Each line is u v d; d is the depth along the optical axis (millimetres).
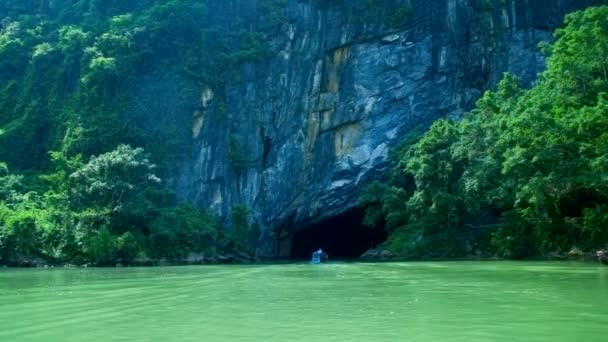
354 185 58250
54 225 44188
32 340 9484
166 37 57656
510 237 38531
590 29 35906
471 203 41125
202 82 56750
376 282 19594
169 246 45781
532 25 58688
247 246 53156
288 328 10328
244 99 58531
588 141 32750
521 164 34312
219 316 11766
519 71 57906
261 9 61750
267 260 51719
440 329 10102
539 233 37281
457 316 11453
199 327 10500
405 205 49000
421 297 14742
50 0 70812
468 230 45188
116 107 54531
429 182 44719
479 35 59000
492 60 58625
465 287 17156
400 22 59438
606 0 58625
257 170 58000
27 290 17969
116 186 44875
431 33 59406
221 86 57750
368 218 53062
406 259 42250
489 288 16734
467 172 41406
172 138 54281
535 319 10992
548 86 38375
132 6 64438
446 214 43844
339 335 9656
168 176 53469
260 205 57969
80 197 45250
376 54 59531
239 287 18172
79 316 11898
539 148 33125
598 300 13594
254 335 9711
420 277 21453
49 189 49969
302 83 60062
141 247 44094
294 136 59406
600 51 35875
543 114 33406
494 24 58875
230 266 35625
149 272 28500
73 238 43469
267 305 13438
